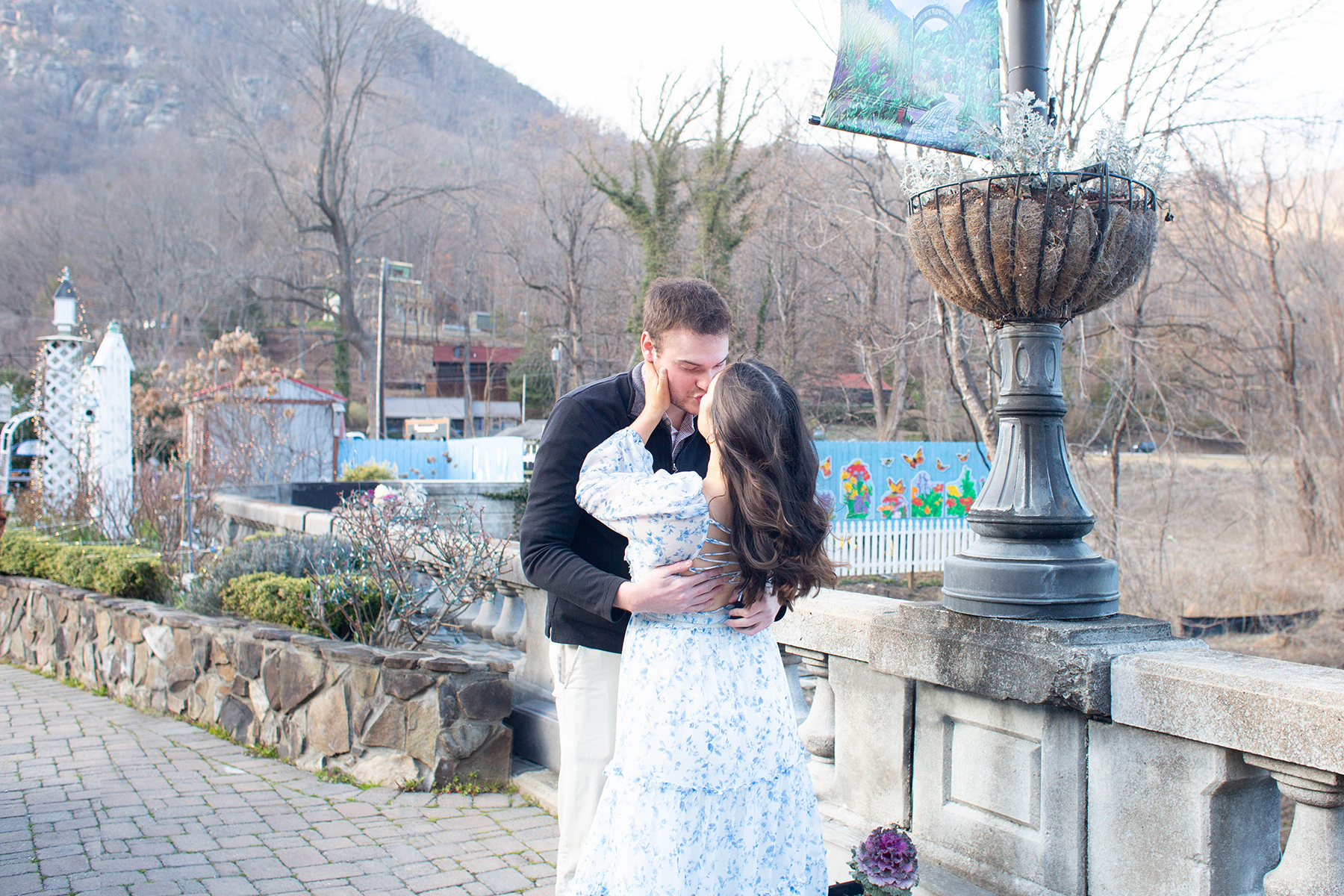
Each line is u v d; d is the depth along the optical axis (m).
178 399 18.66
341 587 4.95
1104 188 2.40
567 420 2.30
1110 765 2.30
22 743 5.07
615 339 40.59
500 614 5.17
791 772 2.05
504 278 55.59
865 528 14.86
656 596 1.96
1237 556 12.33
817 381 27.09
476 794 4.17
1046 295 2.47
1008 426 2.64
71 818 3.86
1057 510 2.51
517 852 3.51
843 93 2.73
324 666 4.55
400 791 4.21
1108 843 2.31
